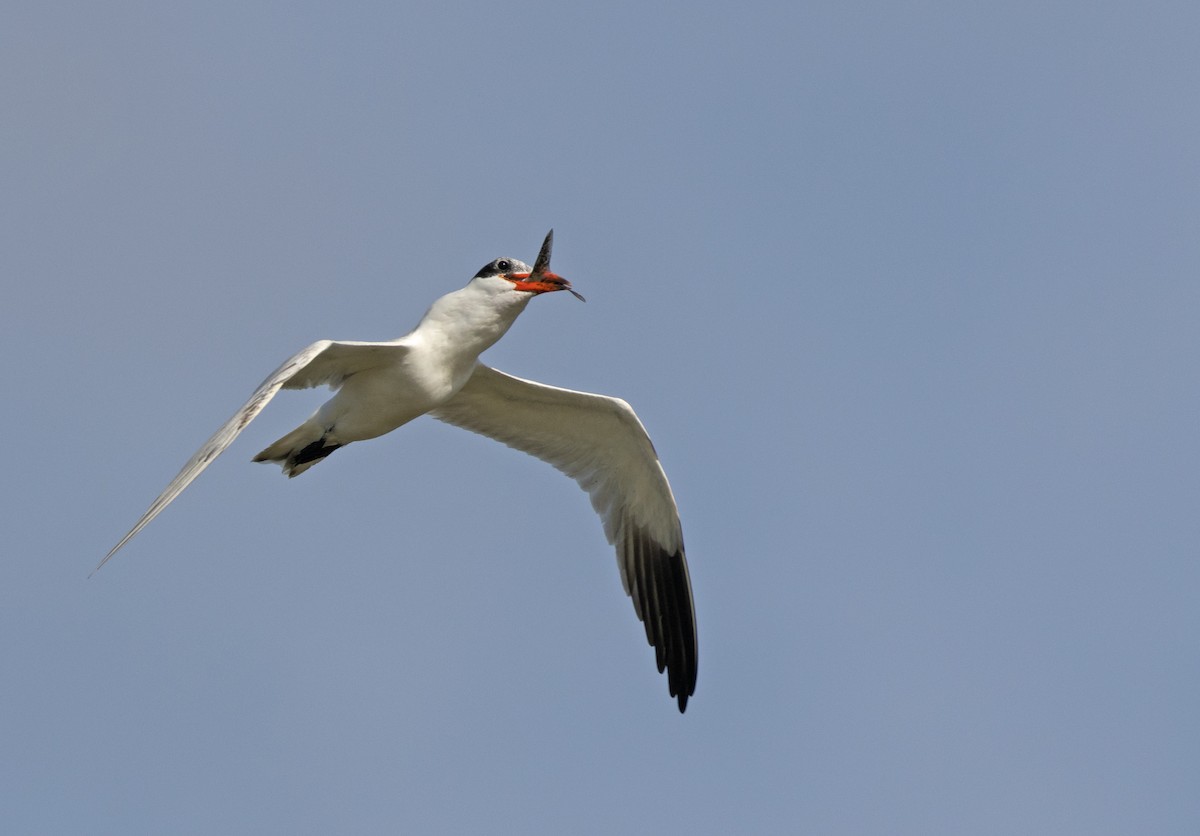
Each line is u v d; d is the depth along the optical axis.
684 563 16.73
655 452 16.20
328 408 14.55
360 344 13.72
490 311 14.55
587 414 15.97
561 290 14.59
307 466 15.05
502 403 15.98
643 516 16.67
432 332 14.48
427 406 14.58
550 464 16.52
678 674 16.86
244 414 12.16
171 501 11.37
